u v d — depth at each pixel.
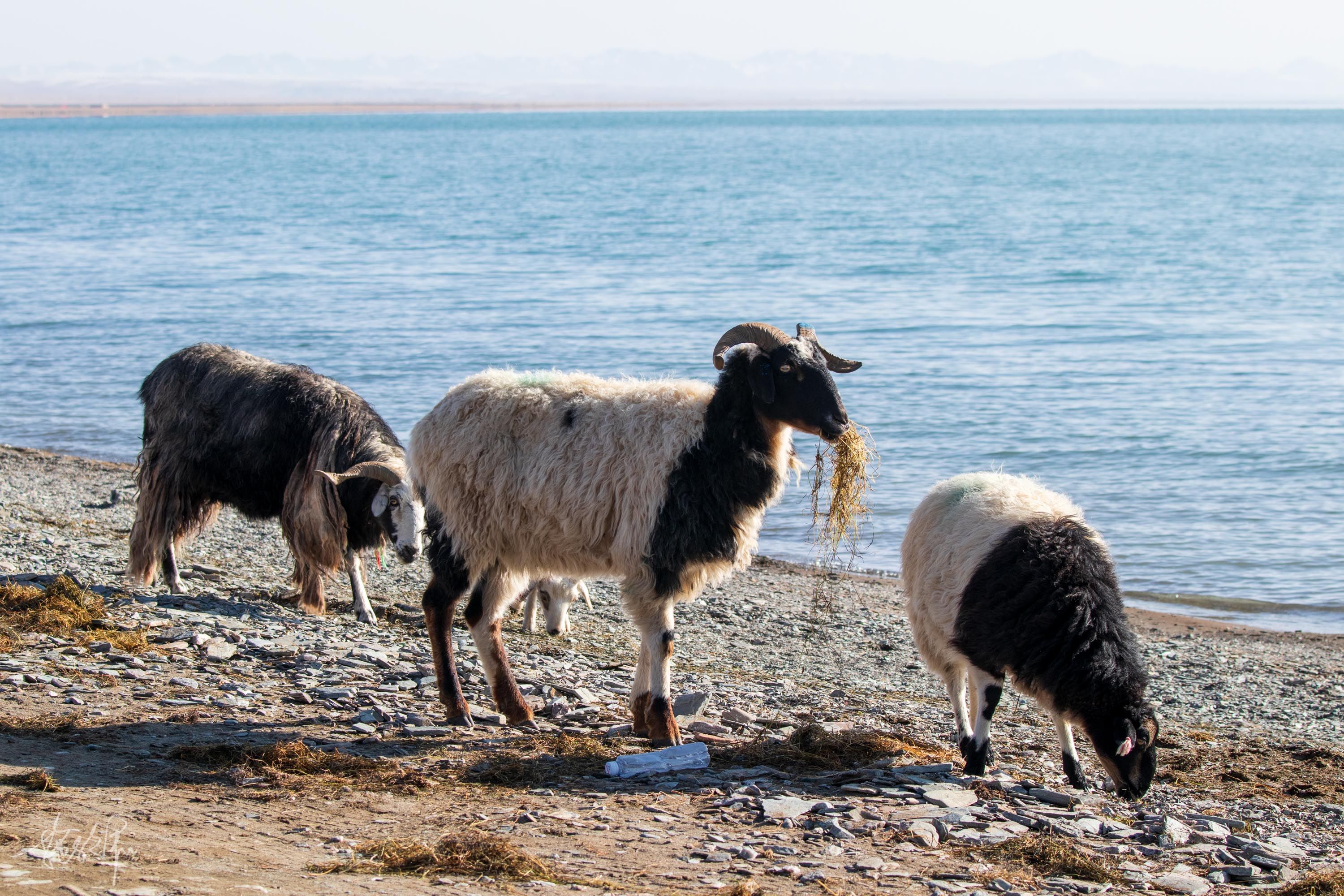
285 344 32.38
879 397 26.14
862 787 7.24
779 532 18.83
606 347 31.86
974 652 7.80
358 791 6.59
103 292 42.75
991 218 70.44
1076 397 26.09
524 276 46.94
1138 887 5.86
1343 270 47.06
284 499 11.23
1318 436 22.89
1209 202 81.12
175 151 177.50
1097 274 46.62
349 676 9.32
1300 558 16.98
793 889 5.38
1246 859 6.54
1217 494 19.73
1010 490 8.27
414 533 10.78
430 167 135.00
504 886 5.13
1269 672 12.64
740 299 40.66
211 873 4.92
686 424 8.00
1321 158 146.00
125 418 25.30
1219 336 33.47
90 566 12.49
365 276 47.34
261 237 63.12
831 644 13.10
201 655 9.50
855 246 56.88
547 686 9.58
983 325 35.41
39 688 8.02
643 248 56.56
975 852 6.19
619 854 5.77
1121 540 17.75
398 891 4.90
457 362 29.98
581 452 7.98
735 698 10.23
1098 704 7.49
